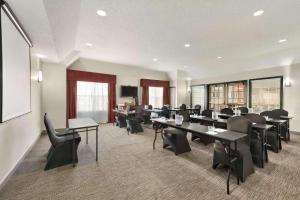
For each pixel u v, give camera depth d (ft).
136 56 18.20
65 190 6.40
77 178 7.34
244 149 7.47
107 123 22.27
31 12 6.59
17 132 8.25
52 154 8.39
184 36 11.97
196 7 8.13
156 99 28.45
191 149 11.38
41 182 6.97
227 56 17.52
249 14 8.70
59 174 7.70
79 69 20.08
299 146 12.12
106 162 9.13
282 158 9.75
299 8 8.02
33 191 6.31
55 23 7.96
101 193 6.23
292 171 8.07
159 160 9.44
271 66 18.07
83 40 12.96
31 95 11.17
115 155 10.21
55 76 16.24
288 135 13.43
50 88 15.99
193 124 9.78
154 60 20.15
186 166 8.63
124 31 11.14
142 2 7.74
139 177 7.47
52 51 12.05
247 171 7.39
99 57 18.95
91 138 14.25
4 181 6.61
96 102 22.03
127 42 13.43
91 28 10.69
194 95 28.09
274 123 11.30
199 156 10.07
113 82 22.70
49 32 8.68
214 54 16.76
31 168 8.31
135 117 17.46
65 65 16.72
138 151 10.96
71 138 9.06
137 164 8.88
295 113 16.44
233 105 22.47
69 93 19.29
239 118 8.23
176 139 10.36
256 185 6.79
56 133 9.72
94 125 9.19
